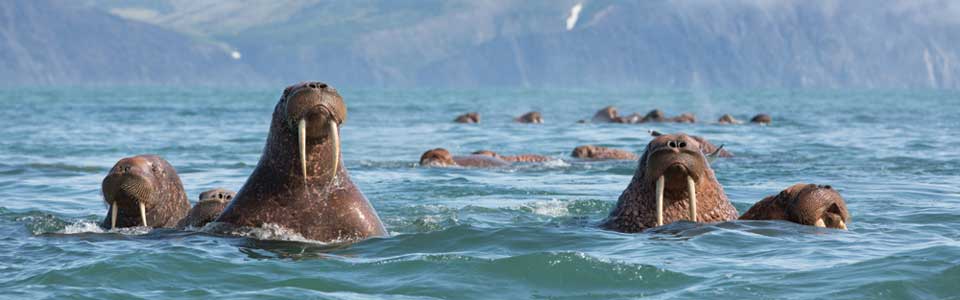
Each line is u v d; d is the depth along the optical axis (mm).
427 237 24594
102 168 49719
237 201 24438
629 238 24422
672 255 22109
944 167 49938
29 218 30109
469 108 175875
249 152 63031
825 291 18688
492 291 19328
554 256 21297
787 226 25078
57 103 192625
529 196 37219
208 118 121000
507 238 24531
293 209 23922
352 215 24281
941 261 20734
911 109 165375
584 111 163500
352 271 20875
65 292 19094
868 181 42406
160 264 21188
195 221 25828
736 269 20578
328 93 22422
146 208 25984
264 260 21750
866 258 21328
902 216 29844
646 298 18672
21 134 81188
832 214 25688
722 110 174500
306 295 18891
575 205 33719
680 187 25406
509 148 69062
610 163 52750
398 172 47594
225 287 19625
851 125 98312
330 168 24109
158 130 90125
